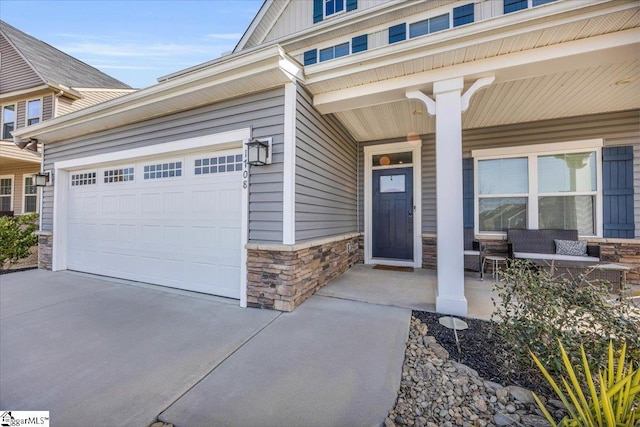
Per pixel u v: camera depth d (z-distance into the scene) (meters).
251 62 3.13
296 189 3.43
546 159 4.81
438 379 1.93
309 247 3.70
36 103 8.93
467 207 5.20
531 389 1.79
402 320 2.94
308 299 3.63
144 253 4.60
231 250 3.83
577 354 1.69
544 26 2.48
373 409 1.66
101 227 5.16
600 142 4.43
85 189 5.43
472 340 2.48
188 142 4.04
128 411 1.67
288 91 3.37
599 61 2.72
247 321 3.00
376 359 2.20
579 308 1.81
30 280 4.84
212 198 4.00
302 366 2.12
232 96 3.71
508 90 3.62
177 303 3.61
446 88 3.10
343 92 3.63
